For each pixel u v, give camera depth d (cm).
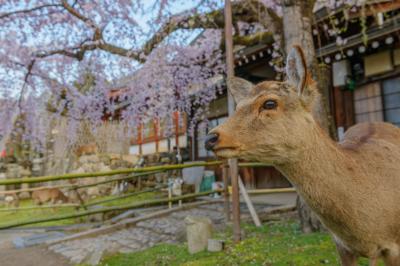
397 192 150
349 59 573
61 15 523
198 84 753
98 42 480
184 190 736
